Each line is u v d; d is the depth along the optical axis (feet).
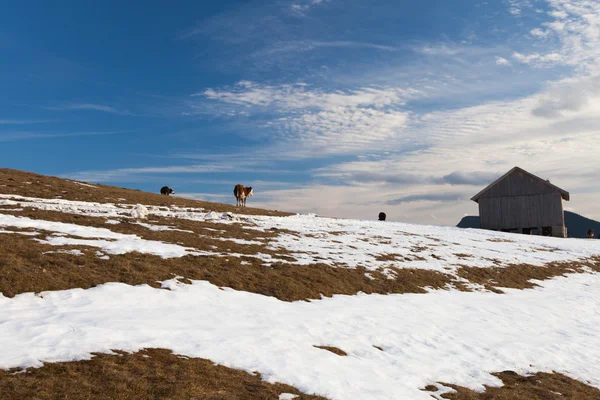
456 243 147.74
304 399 34.45
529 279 112.16
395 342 54.85
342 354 47.98
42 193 133.18
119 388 30.76
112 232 88.74
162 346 40.06
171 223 110.83
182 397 30.99
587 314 84.94
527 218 213.87
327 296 73.20
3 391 28.02
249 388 34.68
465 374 47.88
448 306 77.51
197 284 65.72
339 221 175.42
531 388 46.34
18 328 39.88
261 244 100.73
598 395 47.52
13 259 59.06
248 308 59.11
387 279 88.69
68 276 58.44
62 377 31.17
